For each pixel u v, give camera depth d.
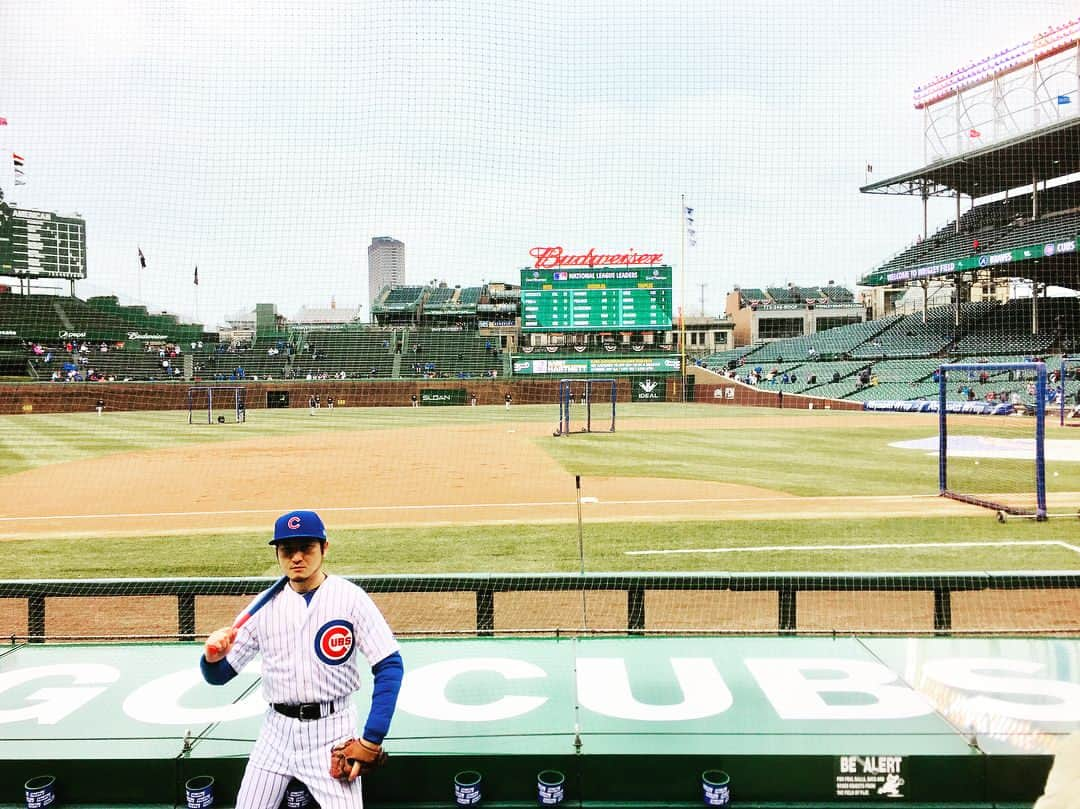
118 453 21.64
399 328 59.75
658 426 30.39
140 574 8.24
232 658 2.93
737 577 5.30
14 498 13.86
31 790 3.43
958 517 10.85
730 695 4.04
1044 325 43.47
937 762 3.39
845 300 75.25
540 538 9.82
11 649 4.88
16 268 58.97
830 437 24.70
